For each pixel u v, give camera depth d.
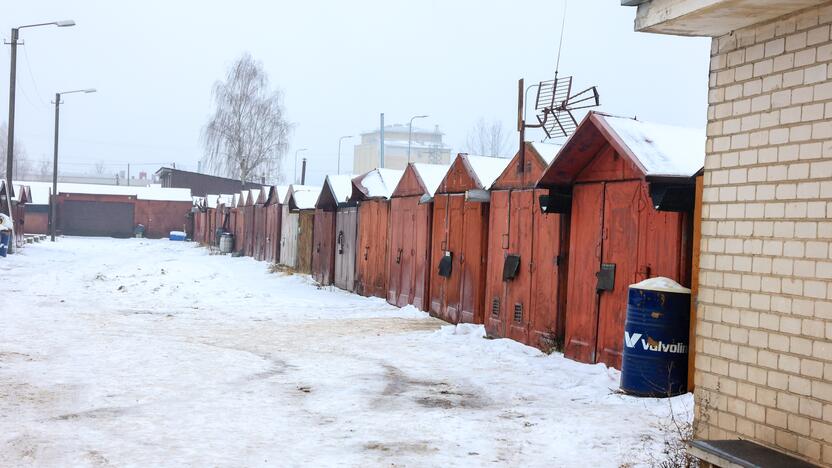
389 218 20.23
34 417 7.39
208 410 7.88
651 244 9.59
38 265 29.94
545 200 11.47
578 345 11.07
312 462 6.14
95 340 12.41
